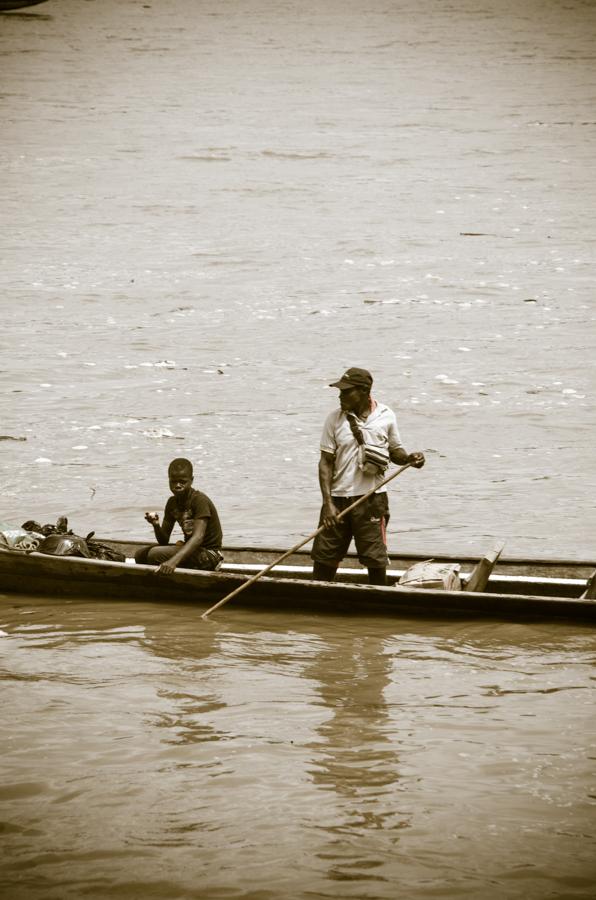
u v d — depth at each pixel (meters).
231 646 31.55
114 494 49.44
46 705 27.09
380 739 25.19
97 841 20.91
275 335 82.56
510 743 25.00
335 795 22.62
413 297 94.38
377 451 34.53
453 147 175.38
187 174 155.62
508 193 144.00
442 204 137.25
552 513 47.19
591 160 165.88
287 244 116.81
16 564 36.41
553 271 103.69
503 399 66.31
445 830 21.30
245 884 19.53
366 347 78.75
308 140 179.62
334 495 35.03
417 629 33.03
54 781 23.16
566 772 23.58
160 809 22.06
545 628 33.06
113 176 154.25
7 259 109.62
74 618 34.06
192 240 118.88
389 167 160.75
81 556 36.91
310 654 30.89
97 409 64.19
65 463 54.25
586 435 59.41
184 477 36.25
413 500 49.28
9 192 144.12
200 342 80.50
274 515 46.62
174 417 62.50
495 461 55.12
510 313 88.69
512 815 21.84
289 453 56.12
